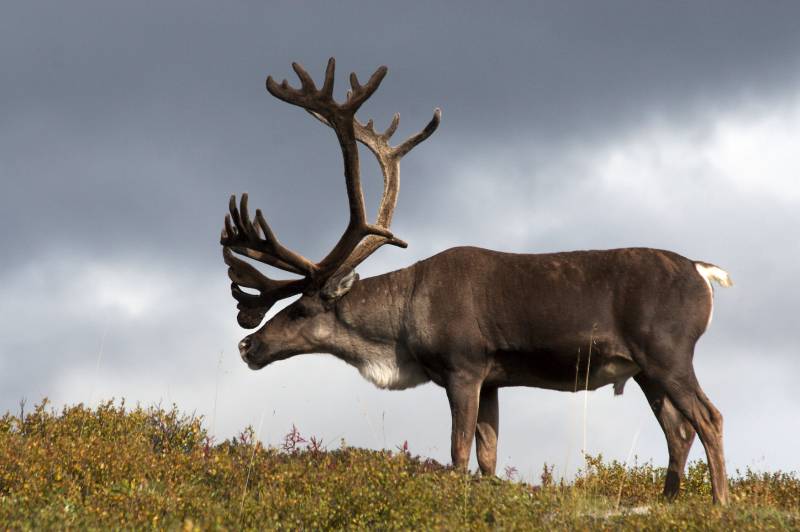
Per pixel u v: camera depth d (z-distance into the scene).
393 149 37.16
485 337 31.66
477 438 33.03
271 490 24.84
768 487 28.72
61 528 20.25
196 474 26.88
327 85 32.72
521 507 23.81
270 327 35.31
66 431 29.97
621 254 30.77
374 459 27.31
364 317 34.06
